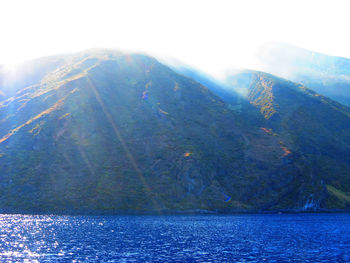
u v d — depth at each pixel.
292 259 52.31
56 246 58.19
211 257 52.50
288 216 123.38
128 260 49.09
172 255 53.34
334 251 59.56
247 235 76.94
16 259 47.94
